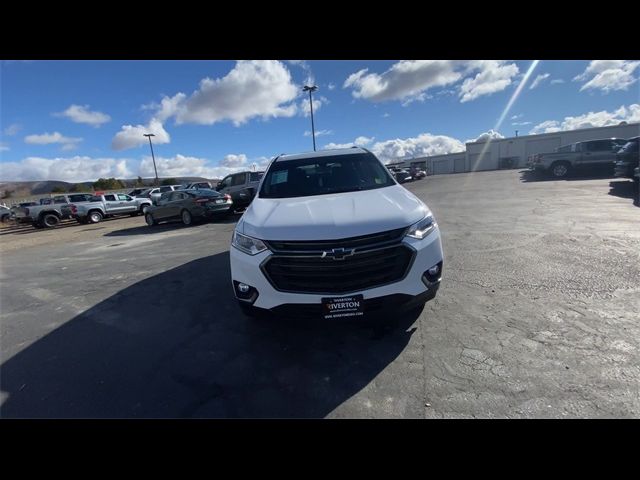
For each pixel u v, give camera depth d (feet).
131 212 69.31
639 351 7.77
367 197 10.19
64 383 8.59
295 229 8.22
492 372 7.49
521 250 16.05
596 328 8.86
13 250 35.12
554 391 6.75
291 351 9.13
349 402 7.05
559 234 18.35
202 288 15.08
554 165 55.88
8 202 115.03
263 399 7.38
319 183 12.39
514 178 67.46
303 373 8.14
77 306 14.33
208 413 7.09
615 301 10.23
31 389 8.41
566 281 11.97
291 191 12.20
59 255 28.73
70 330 11.89
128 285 16.66
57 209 62.85
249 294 8.71
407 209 8.98
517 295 11.23
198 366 8.85
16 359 10.03
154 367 9.01
